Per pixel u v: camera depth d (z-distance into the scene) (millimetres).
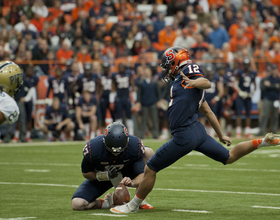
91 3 69375
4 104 14250
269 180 24938
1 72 14969
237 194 20656
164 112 52156
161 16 65562
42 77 52938
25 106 49094
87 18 63594
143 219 15266
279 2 76750
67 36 61375
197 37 59562
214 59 56469
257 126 61219
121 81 51344
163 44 62375
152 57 58562
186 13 67625
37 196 20328
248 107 51781
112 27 62812
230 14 66875
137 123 53781
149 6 71875
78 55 57594
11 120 14391
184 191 21656
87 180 17656
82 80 50094
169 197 20047
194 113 16281
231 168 30359
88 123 50938
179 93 16078
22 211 16906
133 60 57812
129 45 61125
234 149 16422
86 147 16547
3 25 62625
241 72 51438
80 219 15375
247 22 70438
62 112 49781
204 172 28578
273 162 33281
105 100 51781
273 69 51812
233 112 52875
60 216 15922
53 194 20891
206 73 50312
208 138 16531
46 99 50062
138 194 16328
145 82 50781
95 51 56969
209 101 50406
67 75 50094
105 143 16016
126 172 17688
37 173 28125
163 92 52156
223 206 17797
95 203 17406
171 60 16641
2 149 42594
